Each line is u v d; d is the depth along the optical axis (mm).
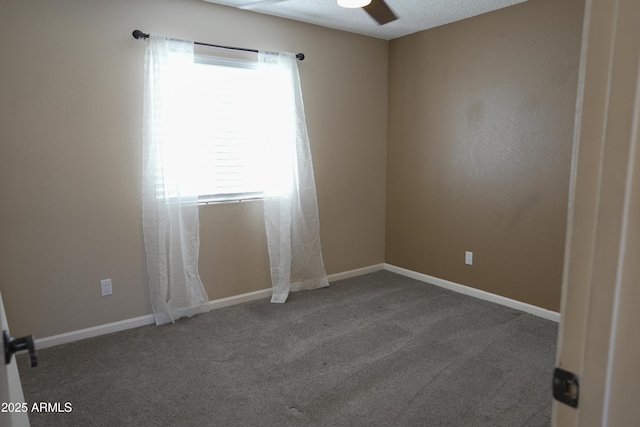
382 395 2160
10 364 876
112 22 2746
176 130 2957
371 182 4250
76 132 2697
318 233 3781
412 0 3072
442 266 3885
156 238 2965
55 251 2707
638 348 473
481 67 3389
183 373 2387
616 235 475
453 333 2891
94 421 1960
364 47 3994
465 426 1919
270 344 2744
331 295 3670
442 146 3762
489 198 3443
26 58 2504
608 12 467
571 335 535
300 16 3430
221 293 3418
